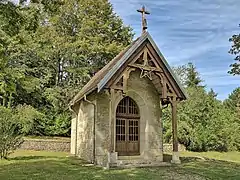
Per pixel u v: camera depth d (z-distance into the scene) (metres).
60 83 30.81
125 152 16.67
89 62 32.00
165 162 15.73
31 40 25.44
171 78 16.12
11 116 18.00
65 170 12.54
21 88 25.86
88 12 32.03
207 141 25.64
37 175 11.16
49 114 28.16
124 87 14.65
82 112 18.56
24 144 22.34
